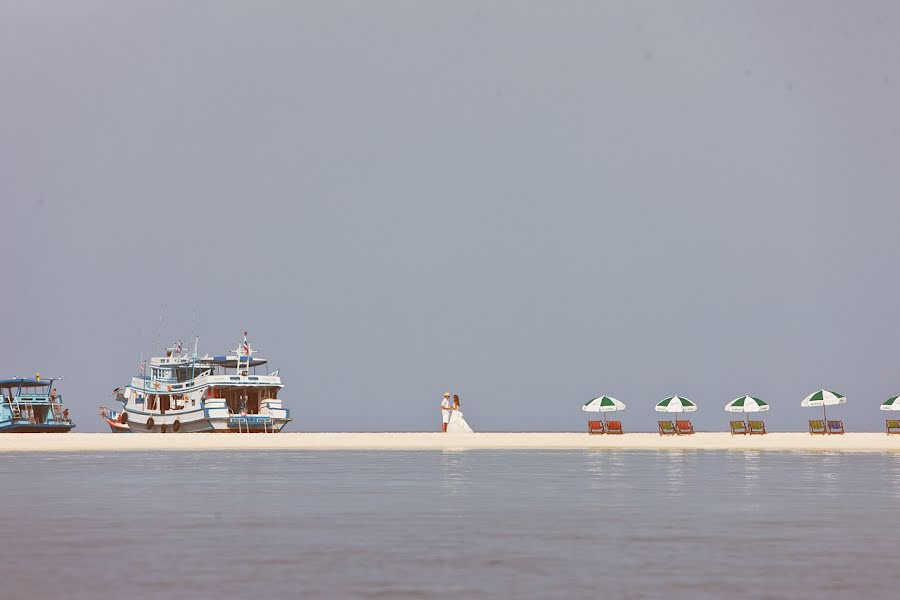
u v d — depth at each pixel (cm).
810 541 7369
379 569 6162
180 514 9250
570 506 9994
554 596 5312
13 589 5525
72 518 8912
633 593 5397
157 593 5403
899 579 5812
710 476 14562
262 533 7862
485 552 6850
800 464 17988
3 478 14262
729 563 6375
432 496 11200
